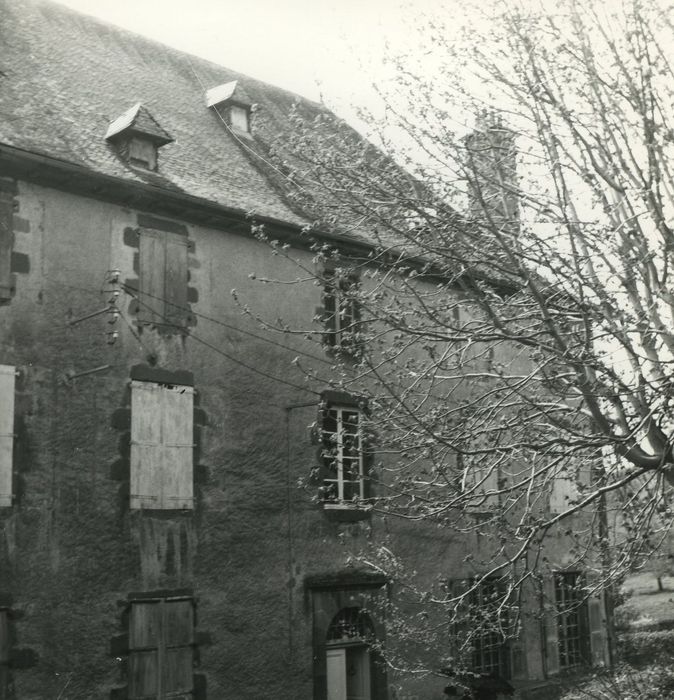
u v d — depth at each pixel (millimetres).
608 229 8859
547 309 8805
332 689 15016
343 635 15227
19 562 11617
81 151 13578
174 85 18344
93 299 12977
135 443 13000
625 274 9055
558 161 9148
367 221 9734
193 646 13094
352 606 15141
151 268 13727
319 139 10273
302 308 15578
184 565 13227
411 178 9703
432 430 9766
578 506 9484
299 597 14492
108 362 12953
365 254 16094
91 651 12062
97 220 13273
